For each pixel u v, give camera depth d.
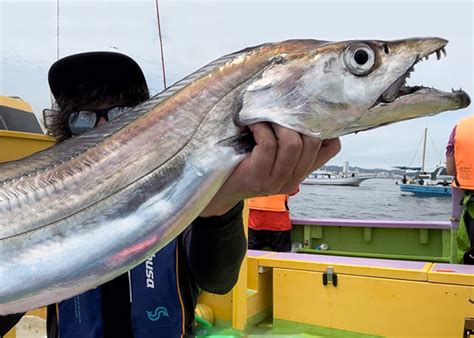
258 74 1.34
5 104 4.01
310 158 1.29
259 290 3.49
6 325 1.50
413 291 2.97
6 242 1.33
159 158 1.35
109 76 1.80
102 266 1.31
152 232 1.32
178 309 1.60
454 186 4.39
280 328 3.33
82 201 1.35
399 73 1.30
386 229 5.58
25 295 1.31
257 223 5.81
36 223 1.34
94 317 1.60
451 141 4.35
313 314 3.28
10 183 1.39
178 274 1.62
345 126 1.31
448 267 3.07
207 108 1.35
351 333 3.15
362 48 1.29
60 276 1.31
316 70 1.30
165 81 2.15
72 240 1.33
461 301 2.85
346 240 5.80
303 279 3.33
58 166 1.41
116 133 1.41
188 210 1.33
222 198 1.38
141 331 1.59
